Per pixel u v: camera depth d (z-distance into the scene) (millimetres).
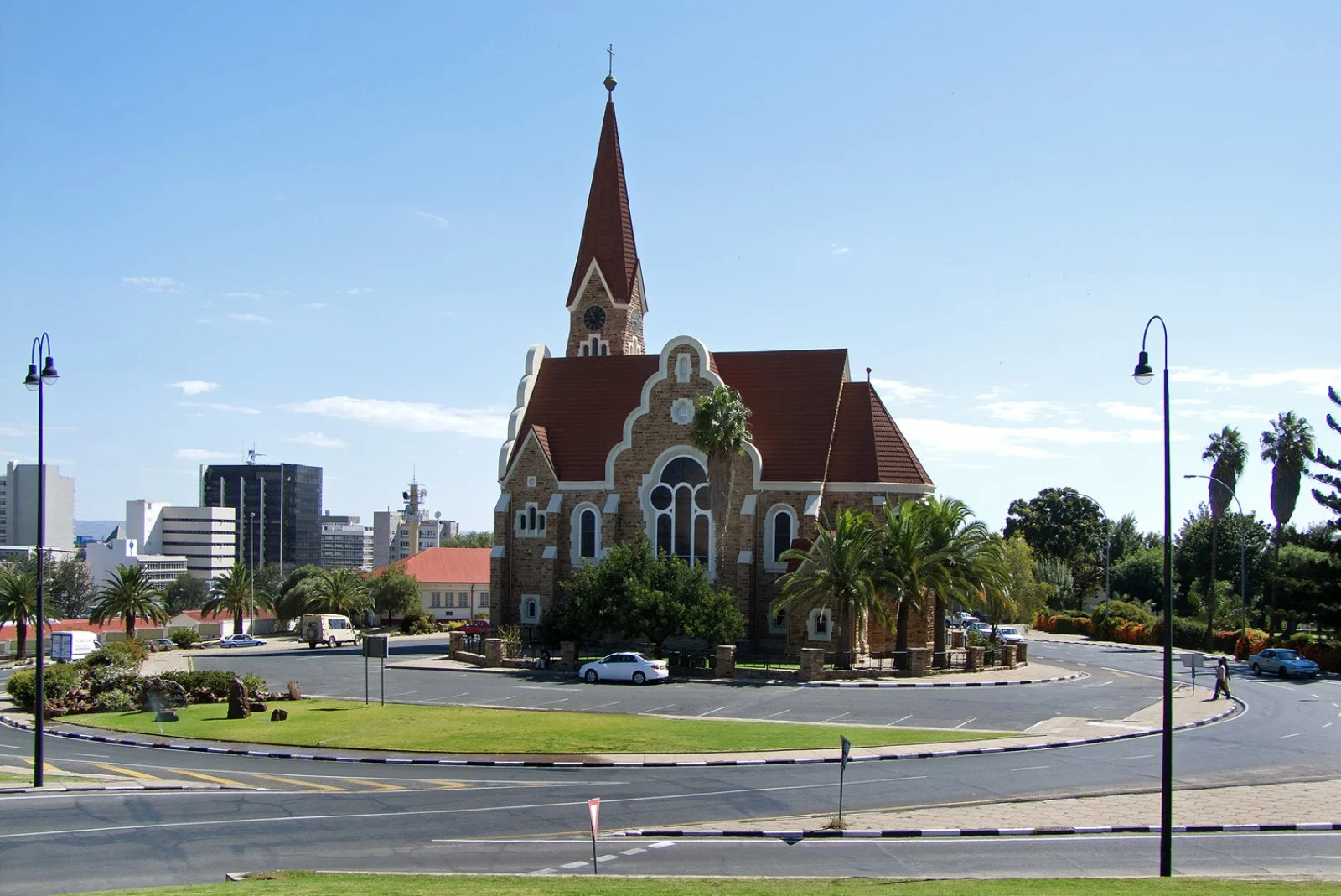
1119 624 105562
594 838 24188
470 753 39750
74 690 53469
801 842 28109
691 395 81625
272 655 85188
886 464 78250
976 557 68688
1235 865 26297
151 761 39469
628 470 82625
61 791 33688
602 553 82250
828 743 41656
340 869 24984
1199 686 63688
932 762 38719
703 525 80875
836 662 66312
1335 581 78812
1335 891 21641
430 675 67375
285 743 41906
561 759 38500
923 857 26703
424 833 28531
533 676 66500
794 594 66000
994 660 71000
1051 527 146375
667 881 22859
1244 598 91375
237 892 20750
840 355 82625
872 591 64125
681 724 46188
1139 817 30812
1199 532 123375
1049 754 40406
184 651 96438
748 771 36938
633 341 93875
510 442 86938
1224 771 37281
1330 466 80250
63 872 24641
